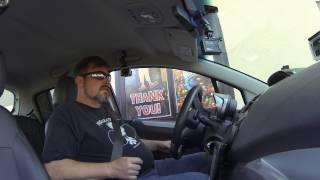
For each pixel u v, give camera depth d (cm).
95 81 265
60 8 271
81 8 274
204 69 341
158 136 340
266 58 625
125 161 227
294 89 144
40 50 328
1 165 158
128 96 473
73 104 258
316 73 139
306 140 137
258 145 155
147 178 249
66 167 231
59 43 321
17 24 284
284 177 141
